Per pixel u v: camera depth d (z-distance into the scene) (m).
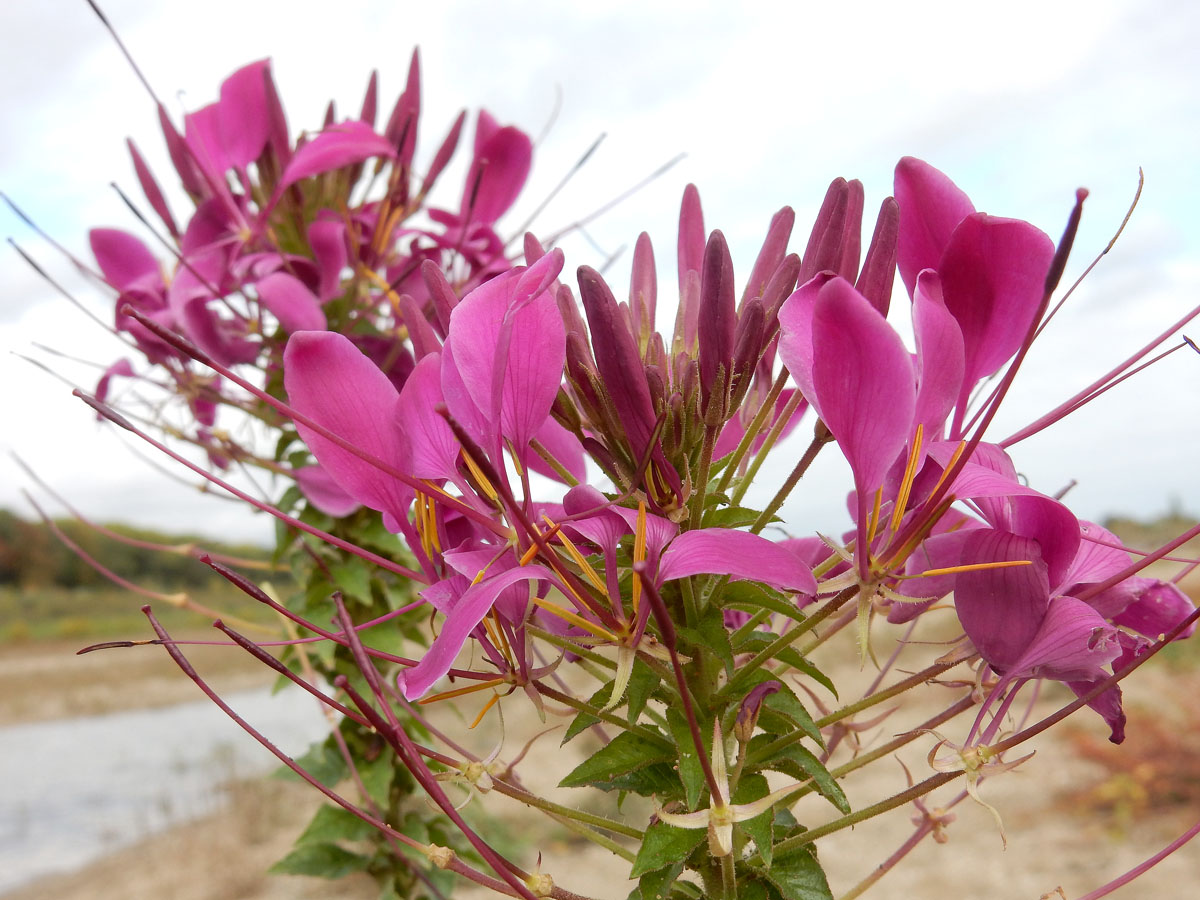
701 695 0.12
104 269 0.26
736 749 0.12
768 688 0.12
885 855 0.71
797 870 0.11
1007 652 0.11
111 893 0.76
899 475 0.11
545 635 0.11
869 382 0.10
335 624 0.25
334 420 0.12
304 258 0.24
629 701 0.11
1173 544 0.11
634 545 0.11
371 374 0.12
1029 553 0.11
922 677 0.12
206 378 0.25
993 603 0.11
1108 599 0.12
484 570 0.11
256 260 0.23
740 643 0.12
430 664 0.10
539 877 0.11
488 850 0.11
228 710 0.12
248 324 0.25
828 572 0.14
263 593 0.12
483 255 0.25
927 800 0.23
